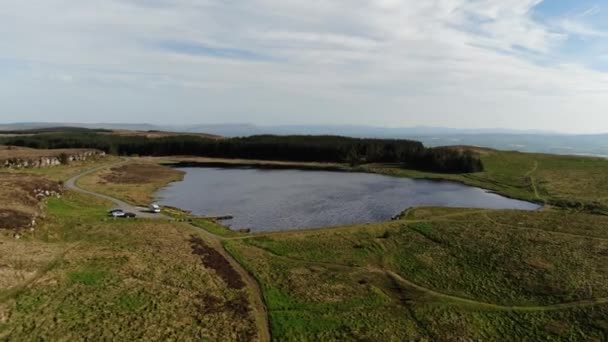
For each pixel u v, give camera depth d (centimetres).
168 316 4312
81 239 6381
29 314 4000
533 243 6888
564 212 9300
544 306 4906
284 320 4528
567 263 6022
